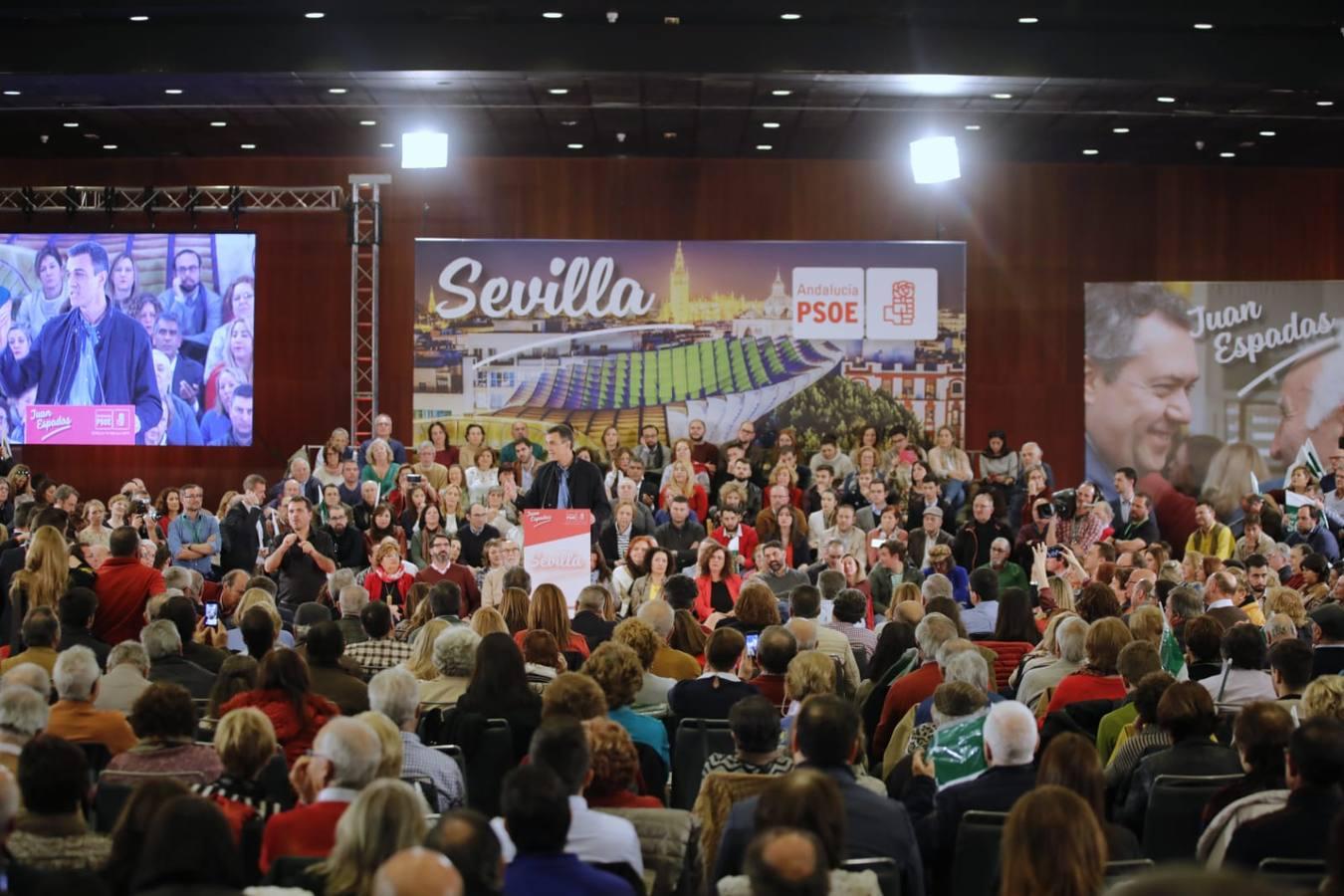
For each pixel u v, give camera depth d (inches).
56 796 164.6
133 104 608.1
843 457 665.6
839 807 154.3
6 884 151.5
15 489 543.8
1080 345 715.4
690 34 549.3
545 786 149.8
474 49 550.0
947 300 685.9
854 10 536.4
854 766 241.9
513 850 169.9
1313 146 671.1
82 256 685.3
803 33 547.8
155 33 555.2
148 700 203.8
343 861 143.6
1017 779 199.6
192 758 202.7
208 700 266.8
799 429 684.7
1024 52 547.8
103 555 419.5
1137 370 689.0
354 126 653.3
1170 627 321.4
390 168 716.7
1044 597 391.2
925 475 612.4
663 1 538.0
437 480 621.6
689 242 688.4
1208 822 197.5
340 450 620.1
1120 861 170.4
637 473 633.6
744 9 538.6
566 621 316.5
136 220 708.7
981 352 714.8
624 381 685.9
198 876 132.6
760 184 717.3
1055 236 717.9
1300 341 684.1
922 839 208.7
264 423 715.4
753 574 471.2
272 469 713.6
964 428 692.7
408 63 550.3
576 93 584.7
